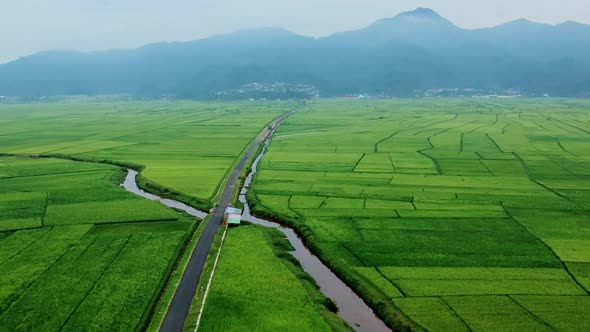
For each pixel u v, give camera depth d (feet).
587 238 238.48
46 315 164.04
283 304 173.58
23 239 239.09
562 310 166.91
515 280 191.52
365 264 209.05
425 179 372.17
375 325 164.55
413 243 233.35
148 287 186.09
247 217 288.30
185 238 243.60
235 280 192.85
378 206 296.71
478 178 375.25
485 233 246.68
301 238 251.19
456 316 164.04
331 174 393.09
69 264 207.31
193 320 161.27
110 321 160.97
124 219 273.95
